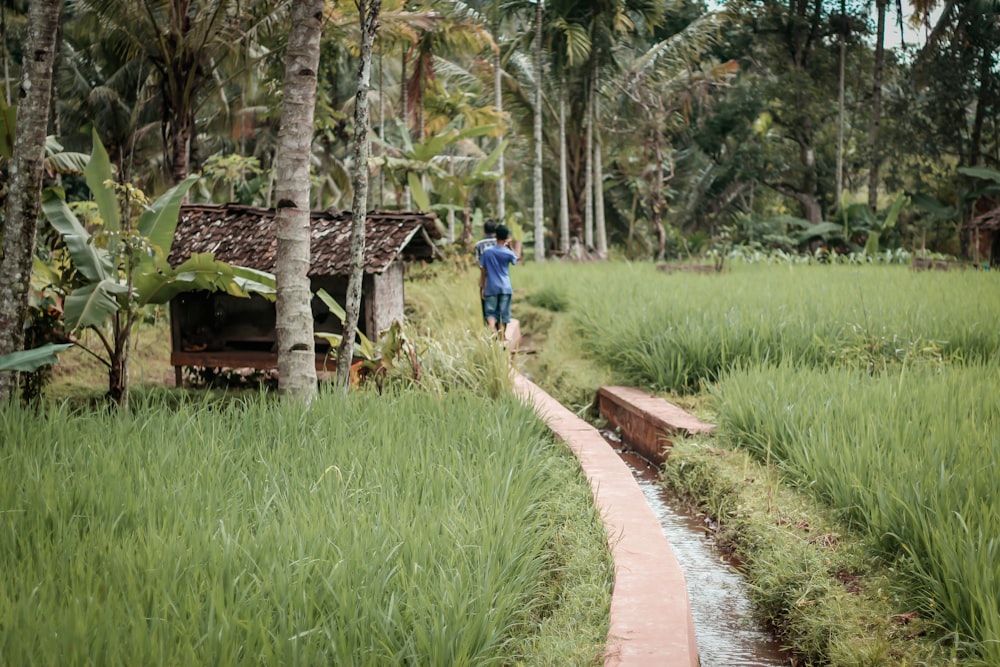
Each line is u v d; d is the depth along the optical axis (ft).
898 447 19.01
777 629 16.52
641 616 13.34
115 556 12.84
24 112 23.11
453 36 79.51
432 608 11.62
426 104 92.43
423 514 14.98
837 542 17.66
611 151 122.21
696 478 23.95
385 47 69.21
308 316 25.27
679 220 138.00
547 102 110.93
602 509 18.79
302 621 11.23
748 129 128.36
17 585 11.93
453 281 60.90
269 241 35.88
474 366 29.96
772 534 18.69
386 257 33.86
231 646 10.55
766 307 38.52
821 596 15.99
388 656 10.97
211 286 28.91
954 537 14.35
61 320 29.66
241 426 20.79
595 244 132.87
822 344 32.27
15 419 19.95
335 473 17.20
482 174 74.79
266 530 13.66
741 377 28.17
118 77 82.07
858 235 108.37
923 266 76.69
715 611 17.34
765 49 130.21
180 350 36.86
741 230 123.13
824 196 128.98
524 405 25.13
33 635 10.46
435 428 21.33
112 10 56.49
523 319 56.39
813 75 127.54
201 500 15.21
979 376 26.11
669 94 105.50
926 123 119.55
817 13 124.26
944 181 120.98
